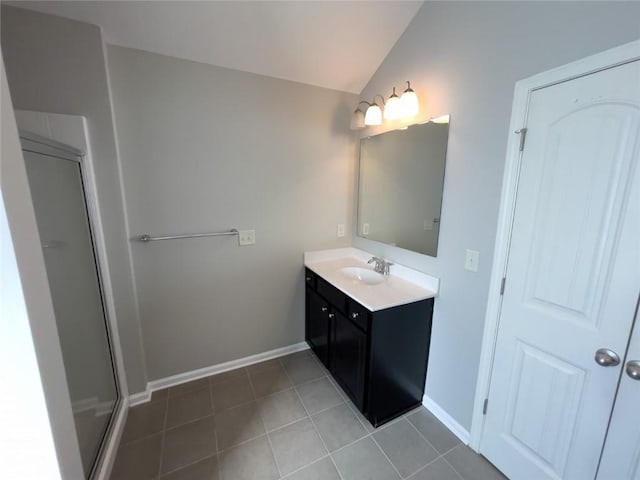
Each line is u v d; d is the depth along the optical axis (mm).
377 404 1646
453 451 1514
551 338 1156
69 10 1362
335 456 1479
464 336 1531
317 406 1821
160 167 1746
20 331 653
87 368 1380
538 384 1221
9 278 631
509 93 1223
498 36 1244
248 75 1896
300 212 2252
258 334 2273
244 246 2090
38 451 714
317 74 2031
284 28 1662
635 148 889
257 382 2053
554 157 1093
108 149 1561
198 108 1790
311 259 2361
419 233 1789
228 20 1565
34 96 1390
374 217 2217
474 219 1426
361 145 2314
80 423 1264
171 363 1991
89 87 1476
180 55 1690
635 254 911
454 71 1466
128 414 1745
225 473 1389
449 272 1597
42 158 1123
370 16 1660
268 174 2078
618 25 895
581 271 1046
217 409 1795
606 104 939
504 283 1317
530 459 1273
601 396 1026
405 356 1684
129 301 1736
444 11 1493
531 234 1194
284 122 2066
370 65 2006
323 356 2168
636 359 929
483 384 1443
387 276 1973
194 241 1919
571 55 1014
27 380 676
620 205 934
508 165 1246
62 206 1266
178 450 1508
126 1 1378
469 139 1419
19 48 1336
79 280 1376
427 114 1655
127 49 1573
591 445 1069
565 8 1016
